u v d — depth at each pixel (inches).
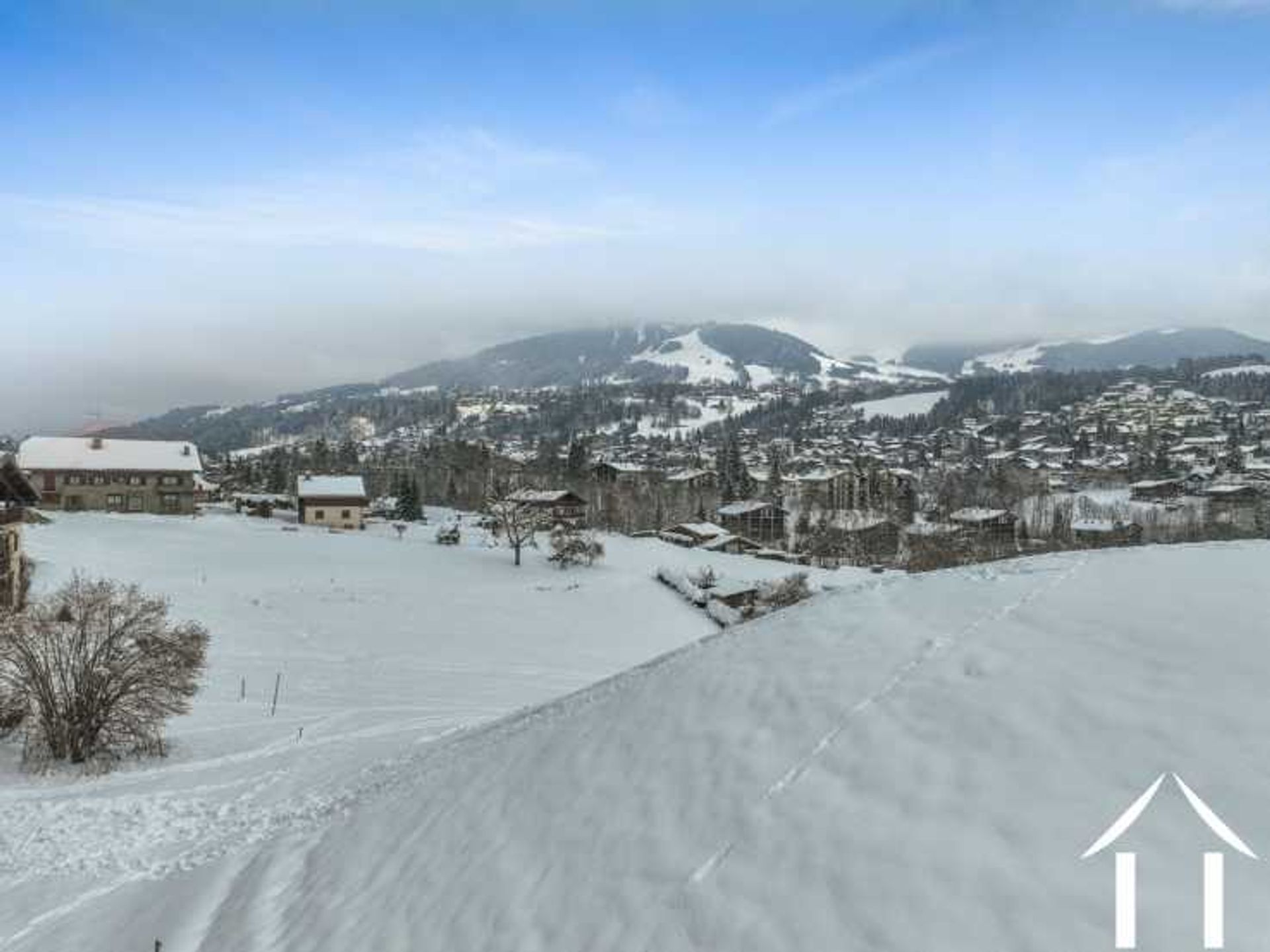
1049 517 4872.0
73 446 3988.7
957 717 325.7
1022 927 220.5
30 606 1063.6
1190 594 379.9
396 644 1881.2
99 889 578.2
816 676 404.5
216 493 5772.6
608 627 2274.9
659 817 347.9
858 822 285.9
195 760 937.5
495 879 369.1
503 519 3799.2
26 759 916.6
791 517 5344.5
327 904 429.7
